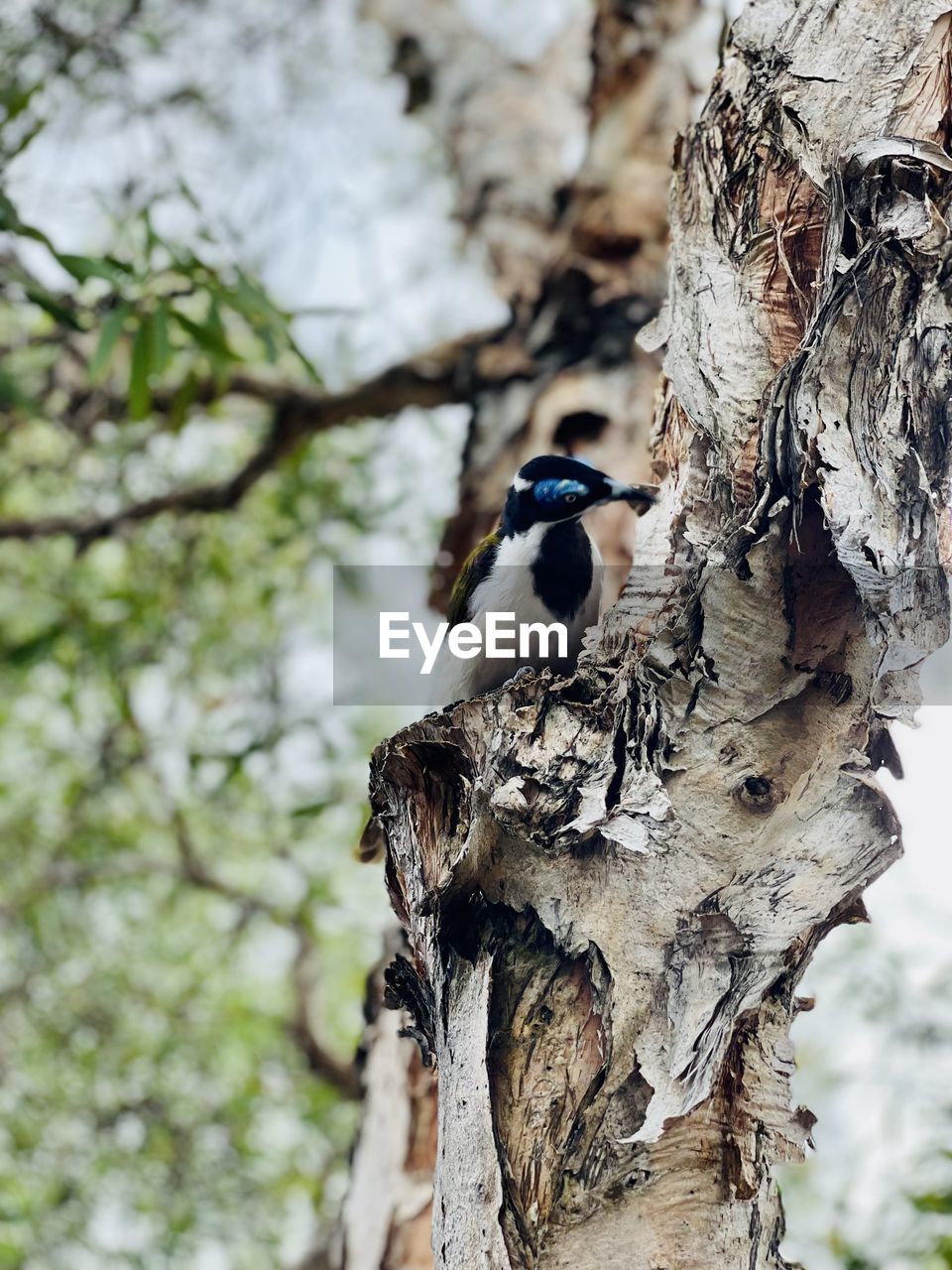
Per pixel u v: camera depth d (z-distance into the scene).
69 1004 8.15
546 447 5.55
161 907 8.55
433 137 7.02
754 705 2.71
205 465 7.88
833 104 3.04
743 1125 2.74
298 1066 8.05
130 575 8.02
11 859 8.40
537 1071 2.69
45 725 8.48
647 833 2.71
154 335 5.23
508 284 6.13
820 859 2.73
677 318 3.18
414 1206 4.75
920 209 2.77
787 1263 2.82
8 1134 7.61
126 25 6.90
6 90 6.21
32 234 4.89
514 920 2.77
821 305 2.81
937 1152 5.30
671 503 3.27
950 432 2.75
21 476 7.77
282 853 8.07
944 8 3.01
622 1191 2.66
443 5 7.32
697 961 2.73
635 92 6.01
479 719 2.86
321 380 5.54
